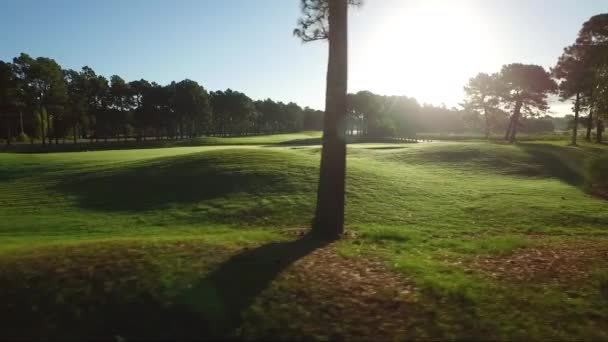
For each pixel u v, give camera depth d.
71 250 9.31
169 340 6.67
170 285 7.79
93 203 21.95
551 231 16.95
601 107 24.47
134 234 15.36
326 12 13.48
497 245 12.91
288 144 87.12
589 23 54.16
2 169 33.31
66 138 117.75
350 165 30.94
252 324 6.98
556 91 72.62
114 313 7.15
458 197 23.97
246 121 156.75
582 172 36.16
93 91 109.19
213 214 19.30
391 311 7.46
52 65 90.50
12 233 15.63
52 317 7.07
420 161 41.34
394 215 19.42
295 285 8.05
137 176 27.58
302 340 6.68
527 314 7.72
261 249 10.28
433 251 12.10
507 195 24.89
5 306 7.27
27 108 90.50
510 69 75.25
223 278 8.17
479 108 94.00
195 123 140.00
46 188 26.17
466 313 7.57
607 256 11.52
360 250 11.26
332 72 12.80
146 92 115.56
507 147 48.44
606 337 7.22
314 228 13.43
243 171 27.03
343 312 7.32
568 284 9.10
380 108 132.25
